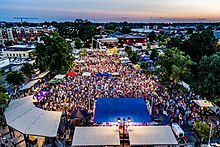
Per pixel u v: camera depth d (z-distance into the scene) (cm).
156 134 1928
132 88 3578
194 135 2267
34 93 3269
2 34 15100
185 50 5478
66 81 4025
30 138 2098
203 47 5081
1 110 2511
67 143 2117
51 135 1923
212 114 2755
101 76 4388
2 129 2409
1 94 2358
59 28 15788
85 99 3070
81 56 7069
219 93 2838
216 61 2883
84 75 4325
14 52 7362
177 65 3712
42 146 2055
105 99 2714
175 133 2172
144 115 2327
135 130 1981
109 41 10875
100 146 1953
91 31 12838
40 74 4503
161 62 4000
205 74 3152
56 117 2181
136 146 2020
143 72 4869
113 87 3634
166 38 11388
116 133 1958
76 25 16750
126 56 6919
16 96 3419
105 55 7338
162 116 2453
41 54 4609
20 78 3844
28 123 2061
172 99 3177
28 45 8469
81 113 2386
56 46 4519
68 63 4647
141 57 6181
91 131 1986
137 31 17412
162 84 3828
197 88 2984
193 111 2762
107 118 2264
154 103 2928
